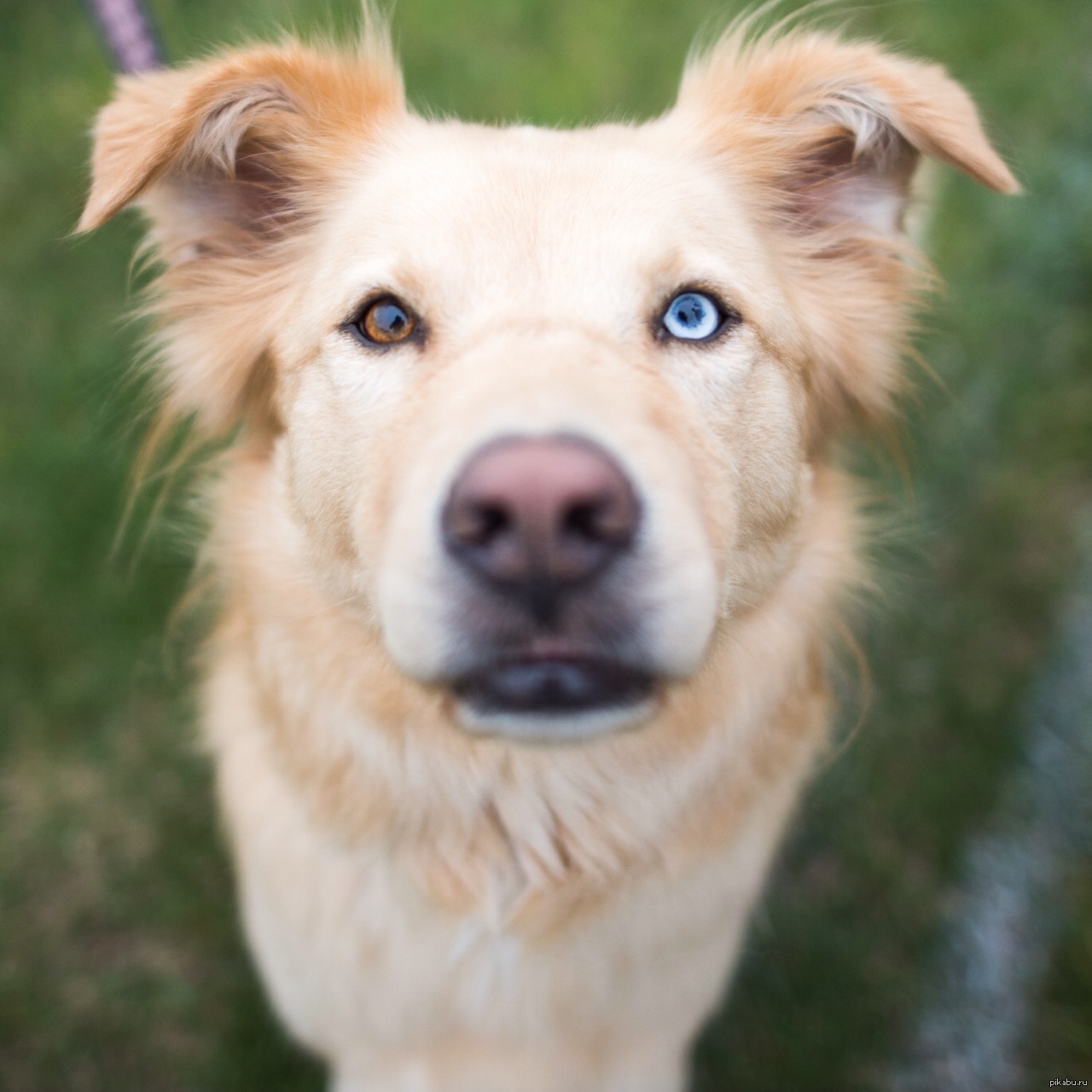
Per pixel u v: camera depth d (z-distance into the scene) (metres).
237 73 0.37
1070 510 0.68
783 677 0.39
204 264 0.40
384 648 0.34
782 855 0.56
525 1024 0.40
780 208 0.42
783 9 0.90
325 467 0.36
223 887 0.55
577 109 0.85
